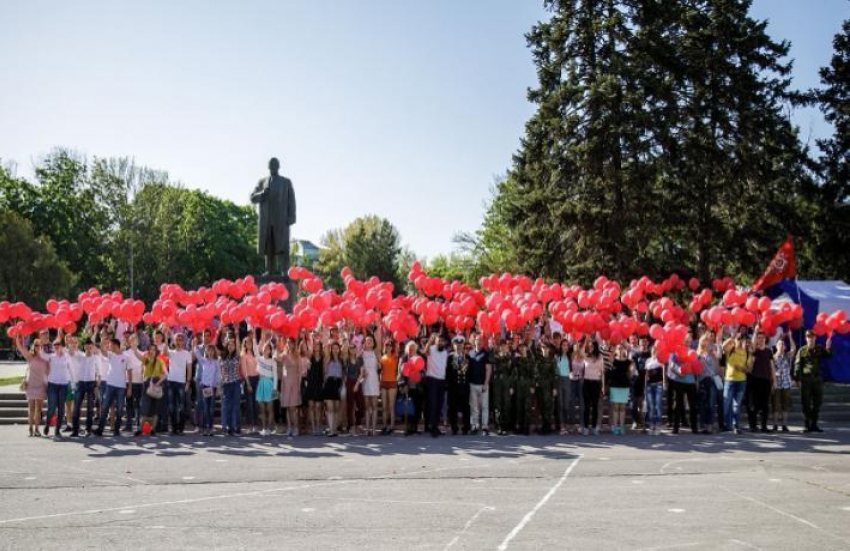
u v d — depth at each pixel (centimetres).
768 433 1672
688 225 3181
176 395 1644
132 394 1658
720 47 3294
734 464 1230
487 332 1719
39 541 742
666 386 1725
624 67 2945
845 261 3384
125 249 5928
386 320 1695
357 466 1210
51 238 5869
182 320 1788
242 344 1675
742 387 1673
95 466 1212
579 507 895
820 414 1992
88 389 1617
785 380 1720
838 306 2547
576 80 3116
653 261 3098
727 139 3319
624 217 2997
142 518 838
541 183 3191
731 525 803
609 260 3002
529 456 1322
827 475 1124
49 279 5034
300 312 1645
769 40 3331
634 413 1769
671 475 1125
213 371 1634
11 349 5041
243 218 7294
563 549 705
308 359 1641
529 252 3167
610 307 2056
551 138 3122
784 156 3397
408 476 1117
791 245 2580
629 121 2947
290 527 795
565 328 1770
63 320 1803
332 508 890
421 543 729
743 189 3281
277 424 1697
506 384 1661
